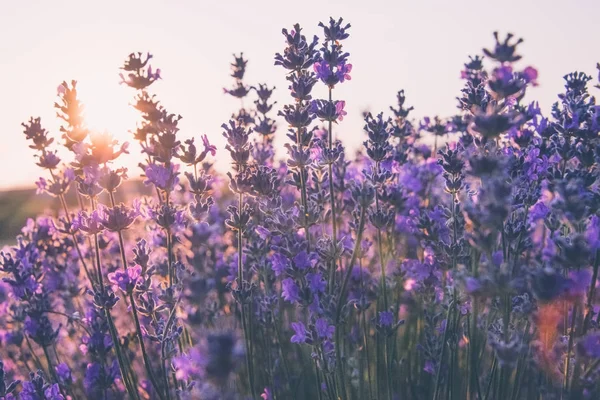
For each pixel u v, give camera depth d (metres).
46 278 5.71
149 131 4.04
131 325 5.35
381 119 4.24
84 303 5.70
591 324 3.10
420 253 5.38
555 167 3.95
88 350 4.48
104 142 3.71
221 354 1.54
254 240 4.67
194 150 4.11
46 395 3.57
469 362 3.73
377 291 4.75
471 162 2.89
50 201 6.25
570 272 2.78
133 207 3.95
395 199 4.28
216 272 5.04
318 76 4.13
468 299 3.88
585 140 3.81
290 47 4.21
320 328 3.62
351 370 4.64
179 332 3.69
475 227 2.86
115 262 5.83
